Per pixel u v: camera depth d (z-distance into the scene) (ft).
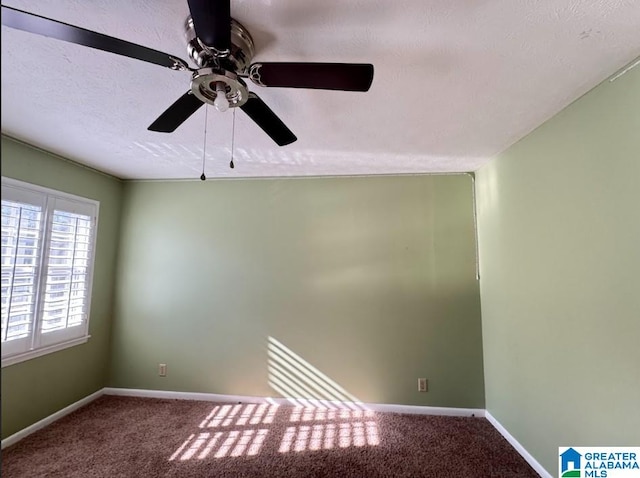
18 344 7.84
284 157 8.74
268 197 10.68
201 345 10.46
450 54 4.55
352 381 9.83
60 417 8.98
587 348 5.55
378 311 9.91
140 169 9.98
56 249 8.75
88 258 9.82
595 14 3.87
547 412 6.53
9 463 7.13
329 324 10.06
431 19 3.94
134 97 5.76
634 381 4.77
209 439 8.11
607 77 5.10
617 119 5.00
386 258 10.03
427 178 10.11
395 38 4.25
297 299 10.27
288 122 6.59
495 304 8.62
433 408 9.45
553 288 6.36
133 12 3.94
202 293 10.61
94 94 5.67
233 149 8.14
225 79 4.09
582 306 5.65
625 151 4.88
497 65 4.79
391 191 10.21
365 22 4.00
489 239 8.95
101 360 10.43
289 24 4.03
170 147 8.09
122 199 11.05
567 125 5.98
